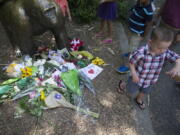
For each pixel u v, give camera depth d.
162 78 3.25
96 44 3.69
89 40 3.77
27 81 2.75
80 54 3.31
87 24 4.23
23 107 2.51
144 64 2.15
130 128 2.43
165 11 3.18
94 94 2.75
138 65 2.21
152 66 2.16
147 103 2.84
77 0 4.22
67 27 4.06
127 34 4.02
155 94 2.98
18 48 3.11
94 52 3.49
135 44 3.14
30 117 2.43
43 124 2.37
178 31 3.25
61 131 2.32
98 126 2.40
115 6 3.53
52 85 2.72
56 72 2.91
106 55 3.45
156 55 2.08
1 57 3.21
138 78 2.21
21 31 2.79
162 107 2.81
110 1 3.42
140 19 2.92
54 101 2.55
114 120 2.48
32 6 2.62
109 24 3.67
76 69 2.99
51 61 3.04
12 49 3.38
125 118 2.52
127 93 2.80
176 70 2.06
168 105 2.84
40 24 2.78
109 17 3.54
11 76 2.85
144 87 2.41
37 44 3.50
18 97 2.59
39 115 2.44
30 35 2.88
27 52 3.04
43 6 2.60
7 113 2.46
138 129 2.44
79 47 3.46
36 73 2.87
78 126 2.38
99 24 4.25
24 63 2.97
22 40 2.89
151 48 2.04
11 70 2.90
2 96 2.61
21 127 2.33
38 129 2.32
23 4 2.67
